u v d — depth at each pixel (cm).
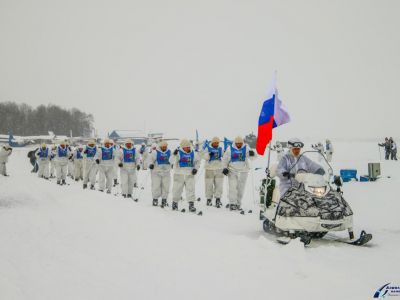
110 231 642
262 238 568
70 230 651
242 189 1123
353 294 363
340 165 2372
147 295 367
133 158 1315
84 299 357
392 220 827
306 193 627
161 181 1143
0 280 405
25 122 12525
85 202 971
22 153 5200
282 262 468
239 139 1109
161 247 543
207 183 1184
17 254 507
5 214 805
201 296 364
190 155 1062
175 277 419
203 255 502
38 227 676
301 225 598
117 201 983
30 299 357
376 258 513
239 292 373
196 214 993
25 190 1275
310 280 404
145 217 754
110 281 407
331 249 554
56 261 478
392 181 1432
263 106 888
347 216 613
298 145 725
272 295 363
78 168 2036
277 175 725
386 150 2973
